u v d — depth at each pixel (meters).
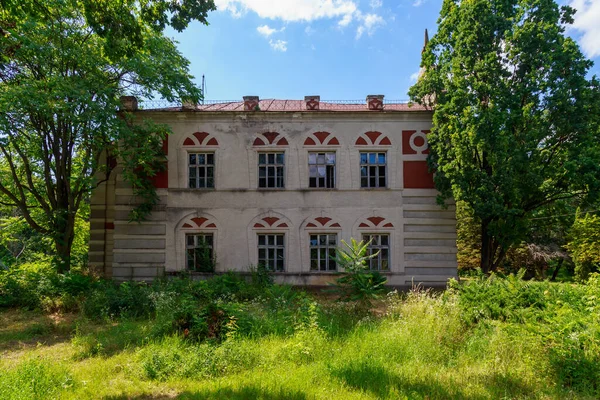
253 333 8.86
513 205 16.05
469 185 16.33
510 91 16.14
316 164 19.28
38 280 14.46
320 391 5.89
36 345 9.27
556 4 16.25
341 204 18.97
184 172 19.12
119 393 6.12
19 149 17.70
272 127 19.25
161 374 6.83
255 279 17.66
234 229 18.92
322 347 7.92
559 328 7.22
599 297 8.35
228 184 19.08
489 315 9.20
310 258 18.86
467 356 7.48
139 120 19.03
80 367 7.38
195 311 9.73
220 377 6.71
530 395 5.97
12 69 15.16
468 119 15.80
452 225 18.80
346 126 19.20
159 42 17.95
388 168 19.05
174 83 18.14
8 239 24.61
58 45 15.25
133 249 18.77
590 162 15.25
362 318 10.51
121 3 9.73
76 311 12.75
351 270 12.53
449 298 10.51
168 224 18.91
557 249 31.05
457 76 16.75
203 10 9.99
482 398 5.81
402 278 18.59
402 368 6.87
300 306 11.87
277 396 5.73
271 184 19.33
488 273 17.64
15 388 5.76
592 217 22.56
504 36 16.45
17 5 10.00
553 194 17.20
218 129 19.28
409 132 19.12
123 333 9.49
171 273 18.66
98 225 19.83
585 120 15.88
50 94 14.30
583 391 6.05
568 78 15.72
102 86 16.08
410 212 18.88
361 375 6.47
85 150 18.48
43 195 21.33
